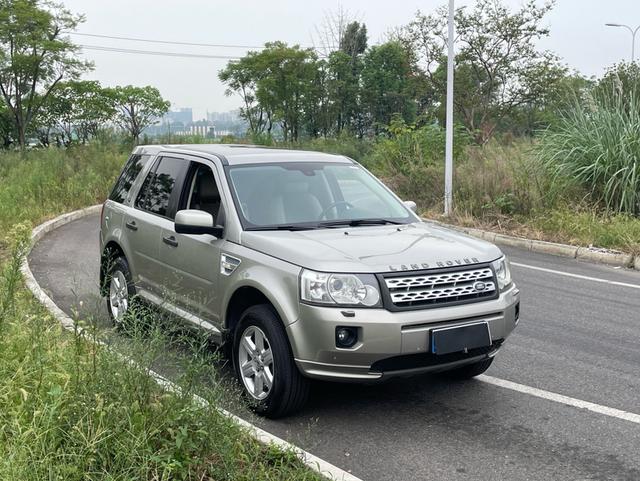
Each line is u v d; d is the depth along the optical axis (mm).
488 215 14508
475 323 4781
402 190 17297
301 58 51000
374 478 4211
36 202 16547
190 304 5801
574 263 11328
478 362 5473
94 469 3656
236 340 5227
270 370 4965
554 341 7023
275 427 4895
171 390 4230
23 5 41531
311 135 53312
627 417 5133
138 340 4449
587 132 13703
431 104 50469
